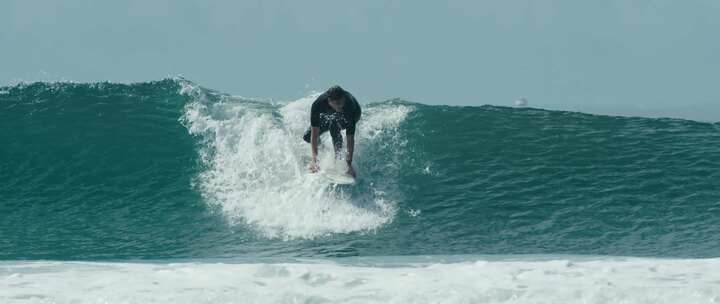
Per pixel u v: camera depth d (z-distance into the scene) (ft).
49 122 130.21
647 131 130.11
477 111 133.49
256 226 101.19
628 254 87.97
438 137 125.18
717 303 46.70
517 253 89.15
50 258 87.61
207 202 109.50
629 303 46.96
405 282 54.70
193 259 78.54
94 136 126.52
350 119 106.42
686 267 60.29
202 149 122.31
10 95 137.08
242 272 57.41
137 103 133.90
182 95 134.72
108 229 100.48
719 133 128.98
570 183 112.68
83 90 137.80
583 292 49.65
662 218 101.40
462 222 101.19
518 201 107.65
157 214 106.11
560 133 128.16
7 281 53.67
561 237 95.35
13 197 112.78
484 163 118.93
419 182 113.60
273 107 131.13
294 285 53.36
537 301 47.91
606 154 121.60
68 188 115.44
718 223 99.25
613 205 105.70
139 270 59.31
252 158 117.91
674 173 114.62
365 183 111.65
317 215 103.96
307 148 117.91
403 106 133.59
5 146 125.18
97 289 51.06
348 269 61.31
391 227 100.32
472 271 59.52
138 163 120.26
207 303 47.19
